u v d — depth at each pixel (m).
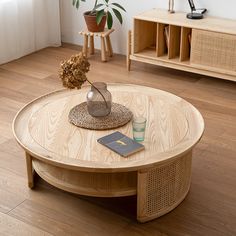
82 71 2.44
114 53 4.52
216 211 2.46
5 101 3.57
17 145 3.01
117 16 4.11
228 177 2.71
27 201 2.52
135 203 2.51
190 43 3.86
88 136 2.44
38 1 4.44
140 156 2.27
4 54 4.23
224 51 3.63
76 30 4.66
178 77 3.98
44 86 3.82
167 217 2.42
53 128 2.50
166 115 2.62
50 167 2.52
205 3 3.95
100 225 2.37
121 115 2.60
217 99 3.61
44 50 4.57
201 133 2.42
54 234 2.31
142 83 3.87
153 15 3.94
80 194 2.45
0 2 4.08
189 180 2.58
